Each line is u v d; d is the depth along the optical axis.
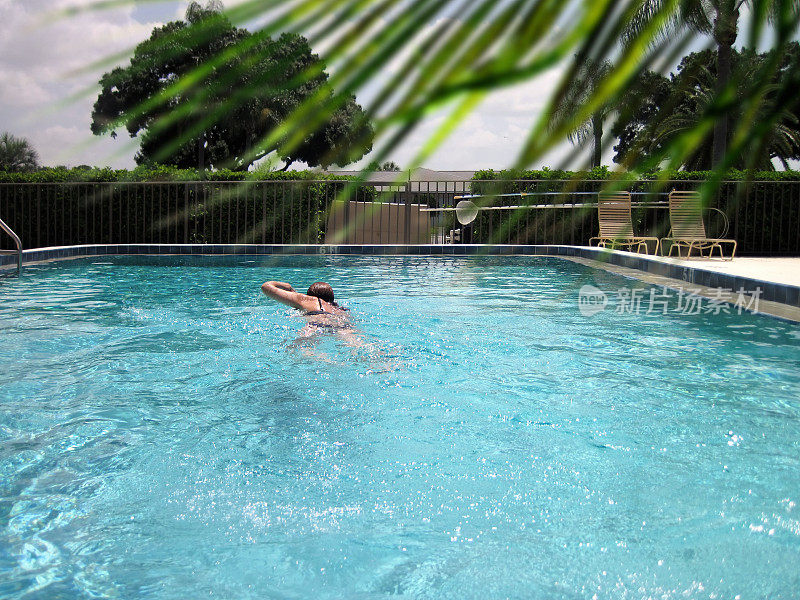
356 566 2.44
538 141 0.38
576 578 2.36
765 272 10.53
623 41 0.37
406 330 6.62
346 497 3.01
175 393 4.57
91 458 3.45
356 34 0.34
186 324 6.88
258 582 2.32
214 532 2.69
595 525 2.75
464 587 2.30
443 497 3.03
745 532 2.68
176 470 3.30
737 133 0.43
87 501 2.96
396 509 2.90
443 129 0.33
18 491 3.06
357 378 4.96
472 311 7.81
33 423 3.97
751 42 0.42
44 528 2.71
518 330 6.72
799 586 2.28
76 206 15.63
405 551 2.54
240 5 0.36
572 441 3.74
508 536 2.66
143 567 2.41
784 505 2.93
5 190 15.69
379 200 0.42
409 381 4.90
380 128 0.33
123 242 15.86
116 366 5.25
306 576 2.37
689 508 2.91
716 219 14.80
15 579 2.33
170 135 0.37
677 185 13.84
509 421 4.07
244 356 5.54
